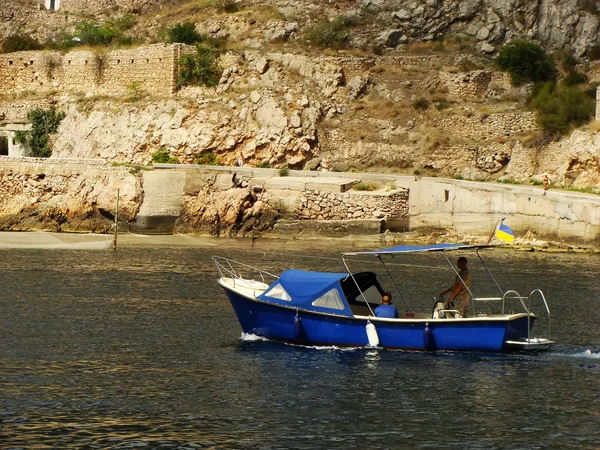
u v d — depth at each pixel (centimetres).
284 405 3531
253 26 11431
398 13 11394
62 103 11238
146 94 10869
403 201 8650
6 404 3469
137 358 4147
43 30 13438
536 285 5950
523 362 4128
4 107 11419
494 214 8150
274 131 9762
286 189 8900
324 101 10069
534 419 3406
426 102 9975
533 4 11294
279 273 6500
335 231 8612
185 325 4800
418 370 3994
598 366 4069
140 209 9238
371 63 10500
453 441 3194
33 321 4819
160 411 3441
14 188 9731
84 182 9488
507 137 9538
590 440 3216
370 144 9688
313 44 10988
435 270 6600
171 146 10031
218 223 8975
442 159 9494
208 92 10538
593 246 7550
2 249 7700
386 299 4391
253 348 4356
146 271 6556
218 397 3612
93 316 4969
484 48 11044
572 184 8569
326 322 4344
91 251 7675
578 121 9100
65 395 3594
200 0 12756
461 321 4197
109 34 12194
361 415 3431
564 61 10806
